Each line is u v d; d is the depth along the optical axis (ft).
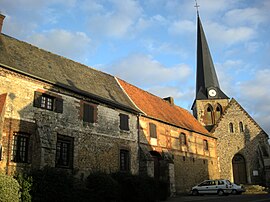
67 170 58.44
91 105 67.56
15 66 54.95
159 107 102.12
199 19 169.58
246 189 101.81
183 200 69.15
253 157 120.47
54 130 57.77
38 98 56.54
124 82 94.99
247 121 125.18
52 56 71.05
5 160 49.47
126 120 76.84
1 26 62.39
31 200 45.37
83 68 79.05
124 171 70.64
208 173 110.93
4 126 50.19
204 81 156.97
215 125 128.36
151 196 65.67
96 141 66.49
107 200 58.29
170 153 91.35
